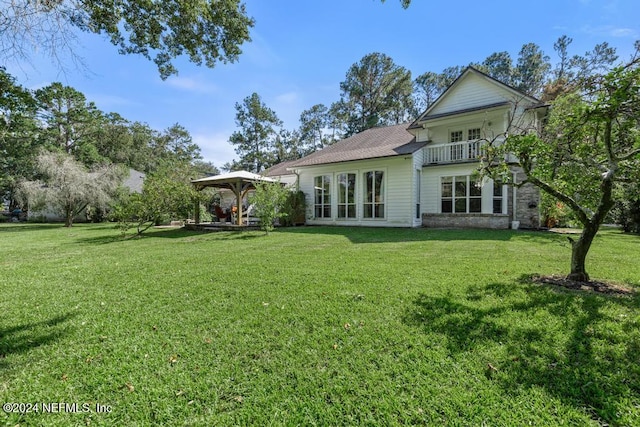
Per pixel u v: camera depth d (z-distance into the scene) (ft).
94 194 63.77
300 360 8.05
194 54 27.61
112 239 38.04
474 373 7.28
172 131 153.28
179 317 11.14
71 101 93.71
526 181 15.24
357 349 8.54
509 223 41.81
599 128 13.60
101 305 12.63
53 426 5.87
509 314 10.52
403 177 46.50
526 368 7.42
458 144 45.75
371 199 49.67
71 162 64.03
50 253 26.94
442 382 6.99
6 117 35.65
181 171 72.38
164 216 42.93
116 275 17.84
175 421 5.99
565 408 6.11
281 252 24.75
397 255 22.06
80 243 34.37
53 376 7.54
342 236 35.17
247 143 133.39
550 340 8.68
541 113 40.42
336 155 55.26
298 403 6.43
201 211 68.44
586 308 10.88
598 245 25.46
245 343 9.04
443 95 48.78
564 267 17.34
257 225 49.08
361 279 15.48
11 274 18.38
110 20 23.09
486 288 13.52
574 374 7.14
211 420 6.00
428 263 18.98
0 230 56.13
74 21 21.83
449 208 46.44
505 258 20.16
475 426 5.68
